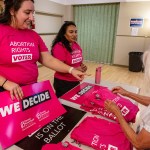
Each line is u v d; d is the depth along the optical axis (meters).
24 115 0.85
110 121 0.95
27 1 0.88
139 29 5.11
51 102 1.01
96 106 1.07
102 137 0.77
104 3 5.34
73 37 1.77
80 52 1.93
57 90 1.90
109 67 5.52
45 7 5.06
